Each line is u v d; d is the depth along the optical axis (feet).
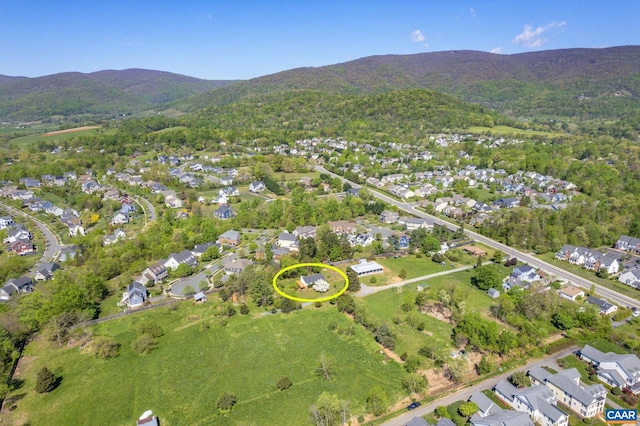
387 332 247.09
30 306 276.41
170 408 197.88
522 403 196.65
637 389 209.97
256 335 258.37
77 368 228.22
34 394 207.62
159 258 369.71
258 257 365.61
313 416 190.49
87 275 305.73
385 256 387.55
